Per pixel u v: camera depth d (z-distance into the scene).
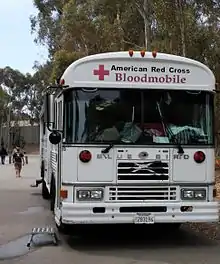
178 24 13.38
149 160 5.86
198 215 5.87
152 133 5.92
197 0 13.33
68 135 5.85
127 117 5.92
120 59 5.97
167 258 5.47
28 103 50.81
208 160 6.00
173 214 5.82
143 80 5.99
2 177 18.47
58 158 6.34
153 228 7.29
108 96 5.93
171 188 5.89
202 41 13.64
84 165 5.80
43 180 11.21
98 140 5.84
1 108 48.66
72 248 6.01
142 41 16.47
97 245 6.19
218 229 7.23
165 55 6.05
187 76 6.07
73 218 5.69
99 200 5.78
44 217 8.59
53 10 25.42
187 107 6.04
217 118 14.05
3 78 50.44
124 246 6.13
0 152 29.38
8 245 6.25
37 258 5.50
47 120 6.25
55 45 25.94
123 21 16.28
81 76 5.90
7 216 8.73
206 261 5.33
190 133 5.99
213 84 6.13
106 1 15.46
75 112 5.86
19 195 12.27
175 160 5.92
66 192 5.81
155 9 13.45
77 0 18.31
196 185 5.94
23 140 54.91
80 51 20.77
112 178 5.81
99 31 17.45
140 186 5.83
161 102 6.00
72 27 18.12
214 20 13.64
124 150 5.84
